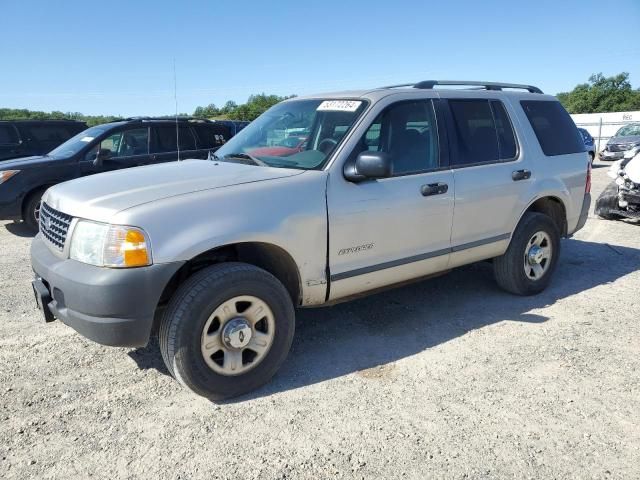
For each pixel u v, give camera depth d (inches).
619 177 335.9
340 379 140.8
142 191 129.1
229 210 126.7
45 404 128.9
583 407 127.0
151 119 370.6
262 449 111.8
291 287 145.2
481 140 182.1
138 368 146.9
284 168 148.9
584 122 1316.4
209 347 125.6
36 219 329.4
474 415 123.8
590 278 227.0
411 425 119.9
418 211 159.5
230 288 125.2
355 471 105.1
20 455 109.9
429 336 167.0
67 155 337.4
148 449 112.0
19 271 240.5
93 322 116.9
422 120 167.8
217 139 393.7
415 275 167.6
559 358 151.7
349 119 154.6
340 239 144.7
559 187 202.1
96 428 119.3
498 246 187.6
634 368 145.9
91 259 118.9
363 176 143.6
